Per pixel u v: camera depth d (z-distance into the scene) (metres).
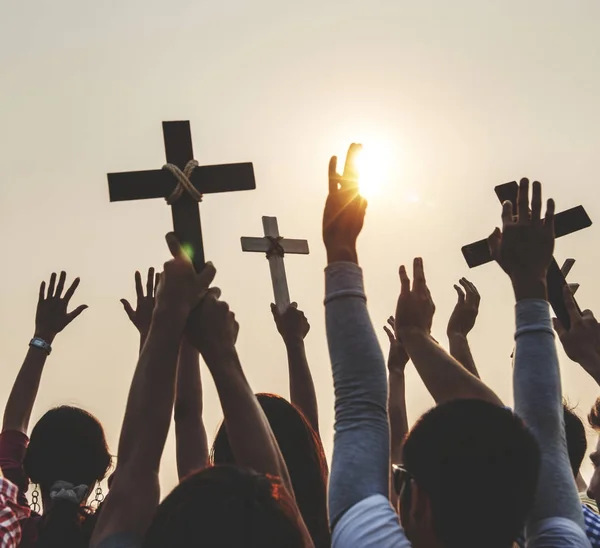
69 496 4.00
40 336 4.82
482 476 2.42
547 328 2.96
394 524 2.44
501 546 2.46
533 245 3.05
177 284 2.99
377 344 2.82
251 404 2.95
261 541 2.24
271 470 2.83
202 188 3.94
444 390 3.20
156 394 2.86
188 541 2.21
